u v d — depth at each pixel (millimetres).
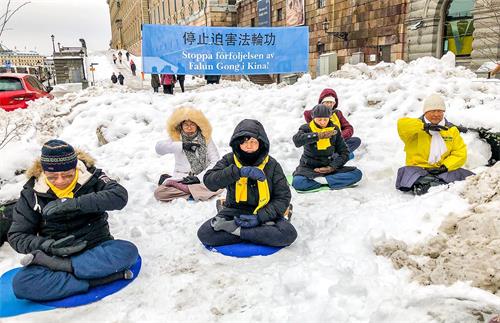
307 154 5371
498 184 3322
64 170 2811
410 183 4672
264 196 3559
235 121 8430
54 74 28719
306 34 12547
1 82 11289
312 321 2383
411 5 17609
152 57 11578
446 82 8617
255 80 28047
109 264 2896
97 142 8281
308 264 2957
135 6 70250
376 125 7484
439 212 3348
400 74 11102
